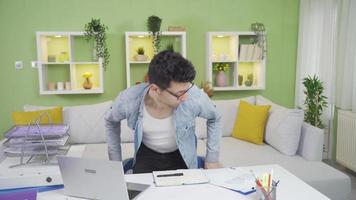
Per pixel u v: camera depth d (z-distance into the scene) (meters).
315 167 2.63
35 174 1.44
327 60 3.77
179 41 4.23
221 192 1.37
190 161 1.79
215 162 1.82
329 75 3.76
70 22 4.04
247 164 2.71
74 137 3.31
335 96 3.76
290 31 4.44
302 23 4.27
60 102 4.15
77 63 3.92
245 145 3.23
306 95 4.03
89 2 4.04
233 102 3.69
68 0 4.00
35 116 3.14
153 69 1.42
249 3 4.31
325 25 3.78
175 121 1.68
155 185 1.44
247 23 4.34
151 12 4.15
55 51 4.12
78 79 4.19
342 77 3.60
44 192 1.41
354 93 3.40
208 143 1.82
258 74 4.33
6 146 1.65
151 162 1.84
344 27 3.52
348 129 3.46
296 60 4.48
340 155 3.63
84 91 3.93
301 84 4.30
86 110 3.40
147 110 1.71
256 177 1.44
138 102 1.67
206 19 4.26
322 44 3.85
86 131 3.33
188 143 1.78
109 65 4.17
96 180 1.28
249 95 4.46
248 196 1.33
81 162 1.28
